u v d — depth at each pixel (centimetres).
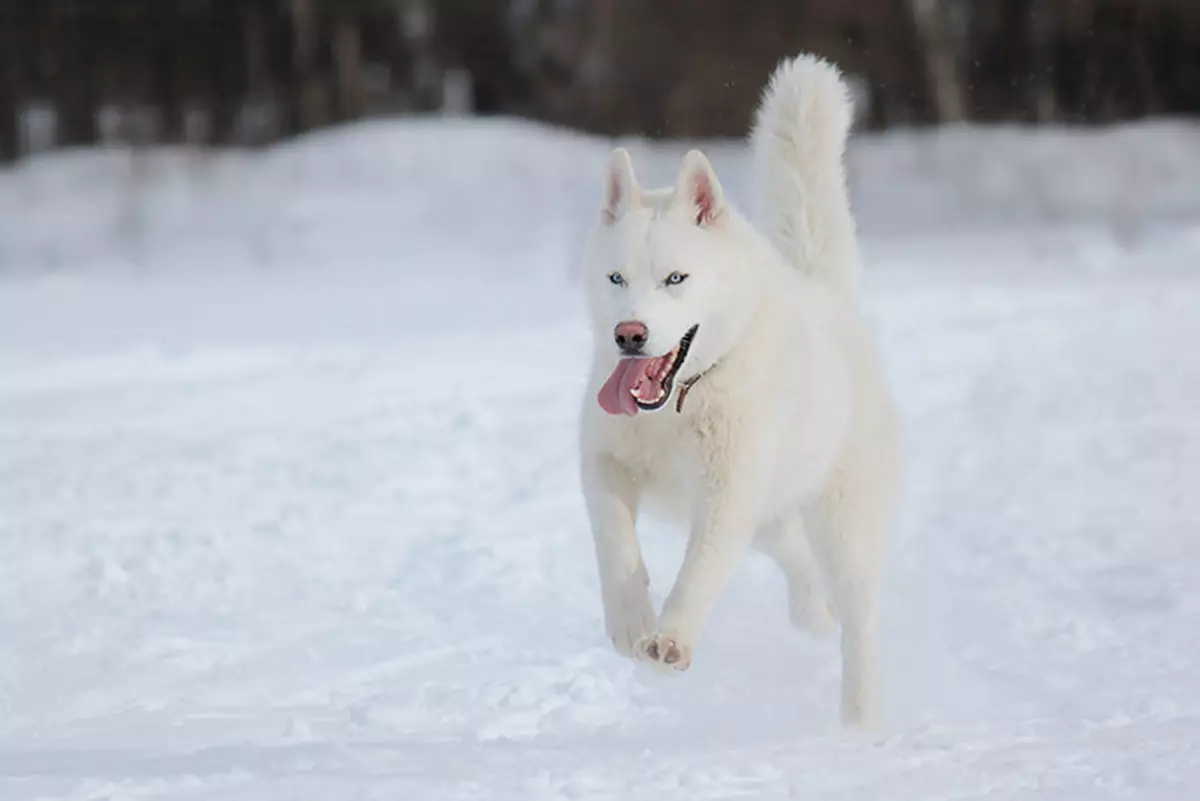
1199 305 3847
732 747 1159
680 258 1253
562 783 1023
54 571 1836
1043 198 7112
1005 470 2334
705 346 1265
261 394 3067
